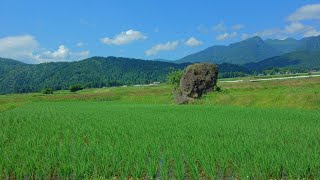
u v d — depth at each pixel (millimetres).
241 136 22141
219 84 101375
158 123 30375
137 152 17297
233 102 55188
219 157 16281
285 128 25109
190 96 63281
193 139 21188
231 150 17406
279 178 14117
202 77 63375
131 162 15875
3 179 14383
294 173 13930
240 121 30422
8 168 15180
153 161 15578
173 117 35688
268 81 96375
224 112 40156
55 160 16203
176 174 14414
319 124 27484
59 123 32406
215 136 22500
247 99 53219
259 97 52531
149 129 26344
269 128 25500
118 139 21656
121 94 106500
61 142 21578
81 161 15562
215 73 64250
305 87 63375
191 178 14375
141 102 81438
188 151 17438
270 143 19312
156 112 43375
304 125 26781
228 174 14719
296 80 86250
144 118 35312
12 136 24531
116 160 15789
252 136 21891
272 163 14797
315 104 43625
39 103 85188
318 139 20359
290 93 49906
